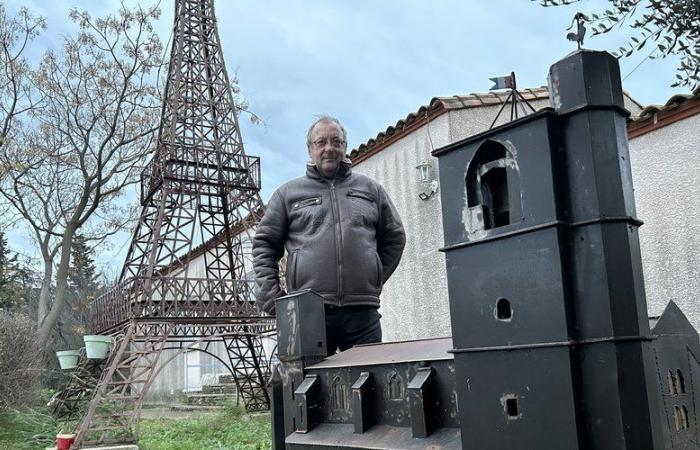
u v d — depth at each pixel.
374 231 3.27
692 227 7.00
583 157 1.39
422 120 10.53
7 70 19.66
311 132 3.22
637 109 8.99
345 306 3.04
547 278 1.39
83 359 15.49
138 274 15.75
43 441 11.70
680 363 1.63
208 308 14.33
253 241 3.30
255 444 10.68
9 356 12.37
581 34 1.50
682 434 1.56
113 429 11.09
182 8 18.30
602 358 1.32
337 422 2.21
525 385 1.42
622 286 1.33
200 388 25.48
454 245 1.59
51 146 20.36
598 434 1.31
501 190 1.55
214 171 16.88
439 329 10.04
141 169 21.55
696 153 6.99
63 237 20.80
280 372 2.57
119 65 20.50
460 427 1.61
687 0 2.82
